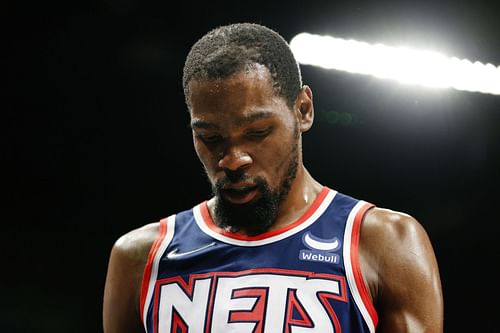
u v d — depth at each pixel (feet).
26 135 72.54
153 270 18.13
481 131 76.89
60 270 79.92
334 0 61.57
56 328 78.18
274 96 16.08
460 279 89.51
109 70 67.56
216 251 17.57
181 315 17.11
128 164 76.64
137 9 62.75
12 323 77.00
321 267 16.66
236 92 15.53
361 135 76.79
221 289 16.97
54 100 69.41
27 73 66.95
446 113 74.59
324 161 79.92
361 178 82.33
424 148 78.95
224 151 16.08
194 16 63.31
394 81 70.33
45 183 77.51
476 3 62.18
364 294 16.37
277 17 63.10
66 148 74.18
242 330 16.28
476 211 85.97
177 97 70.08
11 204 77.92
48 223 79.71
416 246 16.87
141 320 18.58
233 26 16.94
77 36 64.59
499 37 67.10
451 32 66.03
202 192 79.30
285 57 16.74
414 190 84.33
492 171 81.56
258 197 16.67
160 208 80.89
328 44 65.41
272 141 16.16
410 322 16.25
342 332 16.06
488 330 89.15
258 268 16.92
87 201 79.30
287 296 16.42
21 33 63.77
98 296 80.53
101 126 72.54
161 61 67.05
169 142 74.38
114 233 81.05
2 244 78.28
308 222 17.47
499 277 88.79
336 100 72.69
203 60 15.96
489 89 72.95
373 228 17.12
